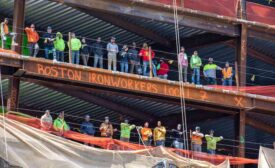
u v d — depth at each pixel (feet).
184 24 320.91
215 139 312.71
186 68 315.99
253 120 352.49
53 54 296.51
